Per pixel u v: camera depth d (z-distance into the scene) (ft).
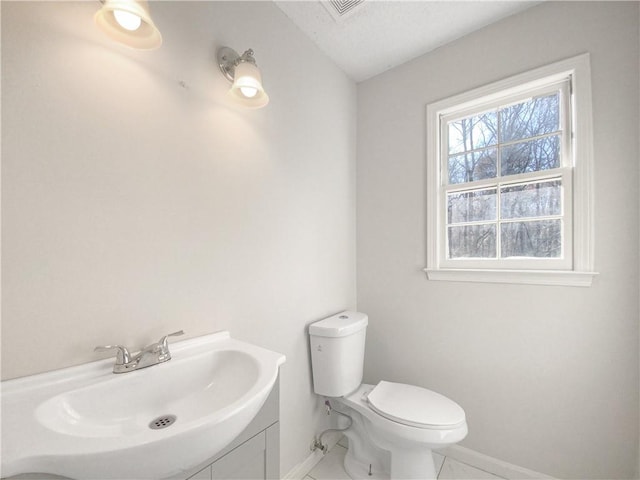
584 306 4.04
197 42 3.31
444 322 5.22
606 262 3.90
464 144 5.30
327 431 5.13
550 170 4.41
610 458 3.86
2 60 2.04
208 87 3.41
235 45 3.74
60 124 2.28
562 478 4.17
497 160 4.93
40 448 1.45
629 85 3.79
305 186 4.92
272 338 4.21
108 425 2.15
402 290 5.73
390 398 4.34
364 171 6.29
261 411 2.66
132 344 2.68
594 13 4.02
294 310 4.63
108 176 2.55
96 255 2.47
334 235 5.65
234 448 2.42
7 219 2.05
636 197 3.73
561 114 4.37
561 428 4.19
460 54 5.12
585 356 4.03
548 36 4.34
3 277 2.03
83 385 2.16
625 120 3.80
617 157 3.84
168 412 2.48
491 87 4.79
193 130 3.24
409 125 5.69
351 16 4.59
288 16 4.57
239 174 3.76
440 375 5.24
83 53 2.42
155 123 2.90
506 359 4.61
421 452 4.10
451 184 5.35
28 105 2.13
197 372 2.75
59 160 2.27
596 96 3.98
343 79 5.98
